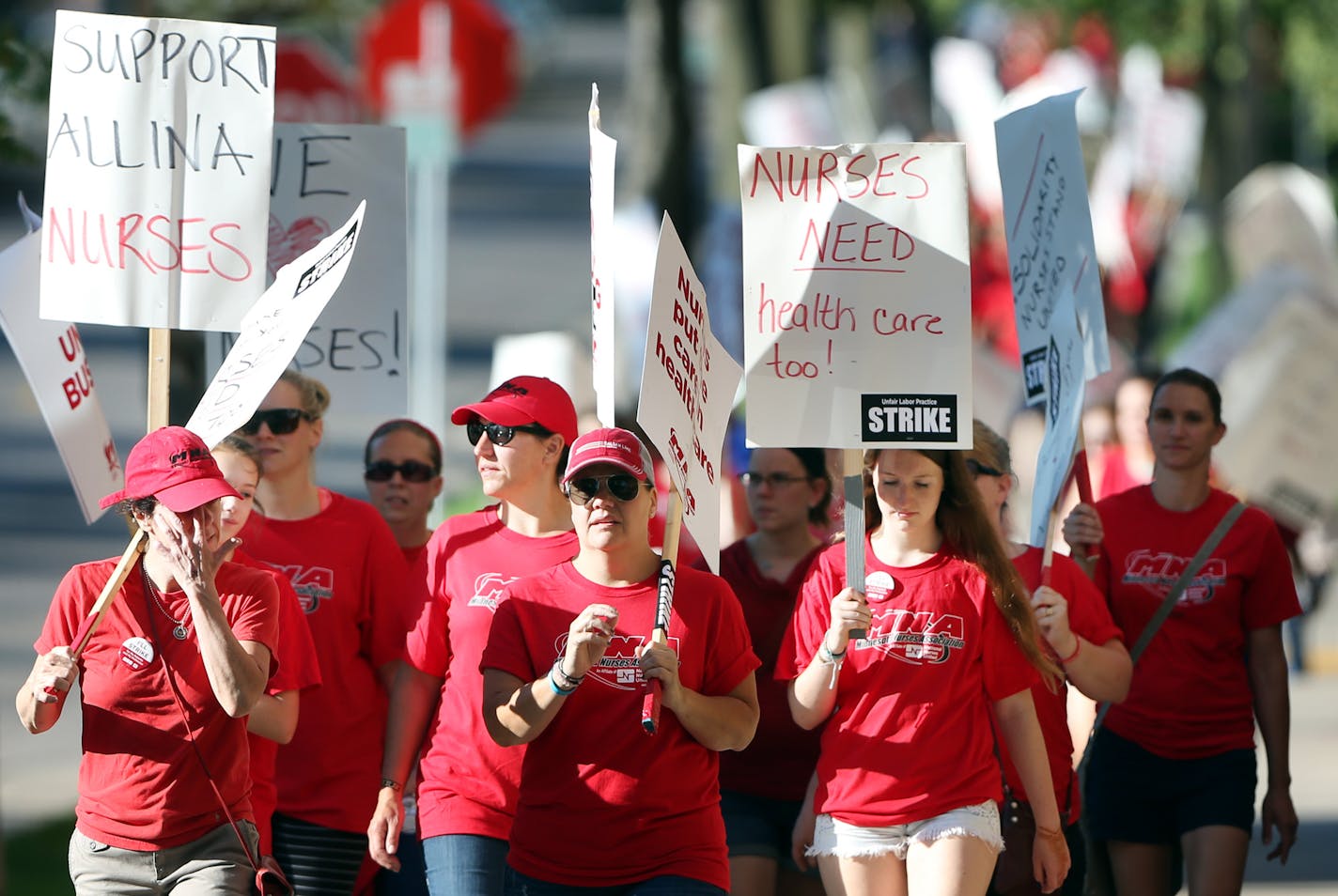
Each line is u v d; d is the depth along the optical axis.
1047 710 24.61
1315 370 49.47
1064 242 24.69
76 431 24.17
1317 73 90.25
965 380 22.69
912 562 22.95
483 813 23.02
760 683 25.84
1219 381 50.44
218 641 20.36
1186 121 82.00
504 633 20.84
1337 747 47.66
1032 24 93.56
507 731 20.17
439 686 24.08
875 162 22.84
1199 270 101.75
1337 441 49.44
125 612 21.09
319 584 25.33
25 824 39.84
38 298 24.00
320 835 25.30
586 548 20.98
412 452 28.61
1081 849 25.09
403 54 58.53
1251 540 27.17
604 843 20.48
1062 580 24.42
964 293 22.72
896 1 94.44
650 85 68.62
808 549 26.36
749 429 22.73
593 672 20.56
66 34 23.70
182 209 23.72
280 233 29.14
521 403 23.36
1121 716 27.44
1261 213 65.44
